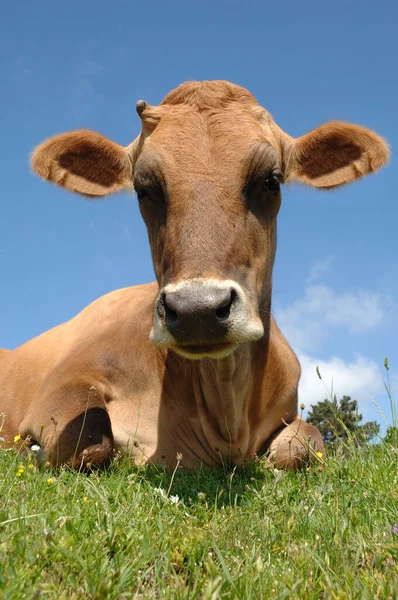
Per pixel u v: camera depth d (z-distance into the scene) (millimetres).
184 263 1240
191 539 985
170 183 1330
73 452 1450
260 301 1438
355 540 991
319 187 1629
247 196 1350
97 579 844
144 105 1480
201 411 1544
